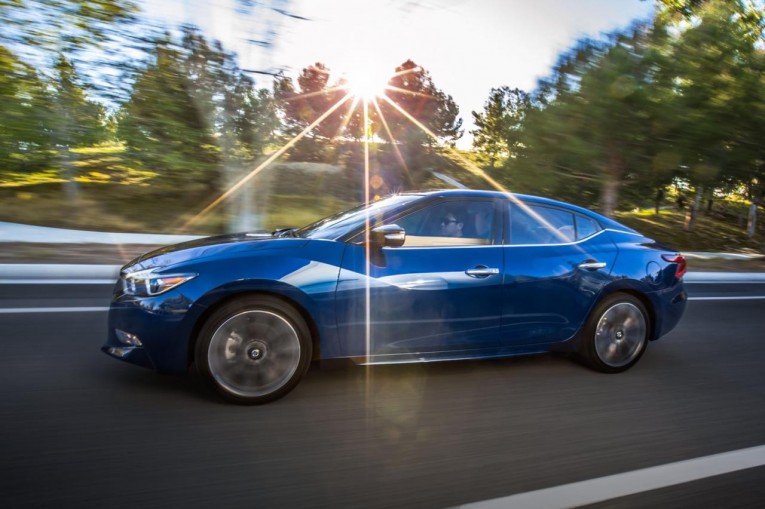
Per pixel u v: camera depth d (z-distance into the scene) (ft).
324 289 11.48
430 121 99.50
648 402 12.63
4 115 34.55
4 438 9.43
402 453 9.60
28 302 19.45
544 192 55.16
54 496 7.77
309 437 10.03
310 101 81.00
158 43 36.14
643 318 14.69
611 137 48.19
